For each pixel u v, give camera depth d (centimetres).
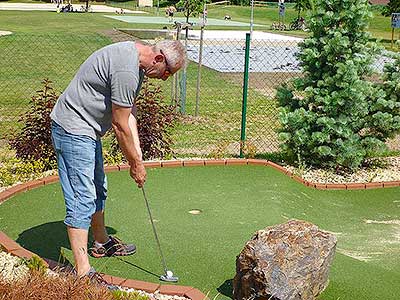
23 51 1953
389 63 809
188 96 1285
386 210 672
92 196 412
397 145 945
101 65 389
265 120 1084
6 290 344
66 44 2180
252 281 379
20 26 3014
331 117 768
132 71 383
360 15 765
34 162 695
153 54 395
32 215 554
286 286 371
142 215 568
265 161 766
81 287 358
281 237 391
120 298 365
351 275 465
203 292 421
